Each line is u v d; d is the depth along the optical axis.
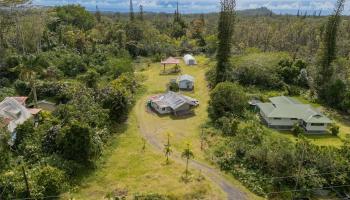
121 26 118.12
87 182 37.47
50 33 96.25
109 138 47.47
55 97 60.09
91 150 40.50
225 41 69.75
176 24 143.00
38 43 85.38
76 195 35.03
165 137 49.78
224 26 69.19
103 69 78.62
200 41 120.56
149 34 117.94
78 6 128.00
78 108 47.34
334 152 41.75
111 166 41.19
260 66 72.50
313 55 92.38
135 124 54.00
